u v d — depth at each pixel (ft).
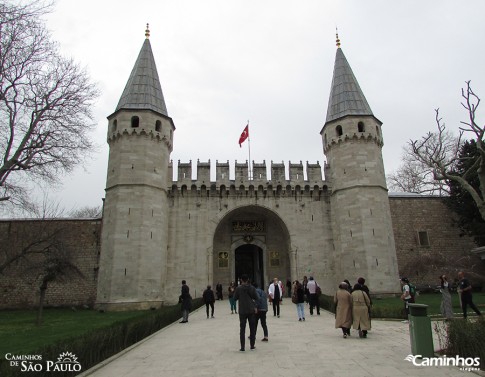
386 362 29.37
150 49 123.75
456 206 117.60
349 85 119.75
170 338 45.75
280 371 27.37
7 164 68.44
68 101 77.61
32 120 73.61
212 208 112.47
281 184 115.03
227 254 119.75
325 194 116.57
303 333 45.16
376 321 55.36
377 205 106.11
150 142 106.42
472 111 61.36
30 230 98.43
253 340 35.94
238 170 115.85
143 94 111.96
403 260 119.75
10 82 70.54
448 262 108.88
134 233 97.71
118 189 100.73
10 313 94.07
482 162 61.16
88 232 110.93
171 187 111.65
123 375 28.14
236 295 36.55
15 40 68.08
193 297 104.63
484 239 115.55
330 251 112.06
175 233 108.88
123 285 93.61
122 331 38.55
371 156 110.42
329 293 108.88
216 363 30.76
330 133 116.57
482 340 27.09
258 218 123.34
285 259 120.67
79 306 104.99
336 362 29.71
